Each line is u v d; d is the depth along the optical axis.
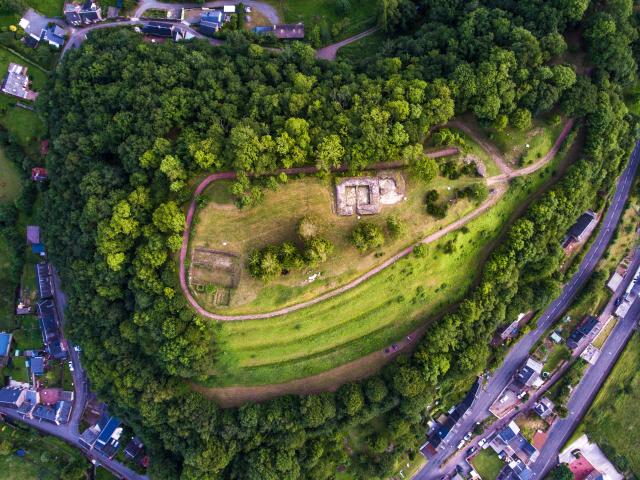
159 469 105.50
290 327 100.94
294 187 98.31
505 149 104.06
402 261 100.94
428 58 106.69
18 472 114.56
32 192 116.94
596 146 103.94
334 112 98.88
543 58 101.88
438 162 100.50
